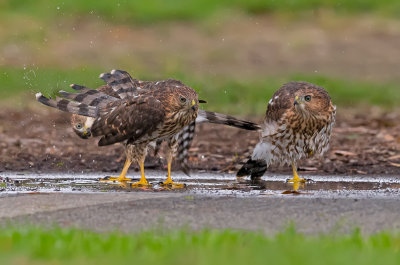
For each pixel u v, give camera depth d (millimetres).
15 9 38000
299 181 12664
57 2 38750
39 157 14992
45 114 20297
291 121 12586
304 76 28203
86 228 8562
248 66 30547
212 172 13859
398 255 6977
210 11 39656
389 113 21703
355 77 28484
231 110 22047
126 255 7031
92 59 30500
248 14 39688
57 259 6961
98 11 38375
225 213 9297
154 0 40062
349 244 7469
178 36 35969
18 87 24281
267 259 6762
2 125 18469
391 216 9086
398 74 29047
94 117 12898
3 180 12664
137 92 12617
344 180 12789
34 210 9492
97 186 12016
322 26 37812
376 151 15664
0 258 6977
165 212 9359
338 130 18266
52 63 29156
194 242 7535
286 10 40188
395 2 40656
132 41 34656
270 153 12898
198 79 26734
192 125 12695
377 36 36156
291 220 8844
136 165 14391
